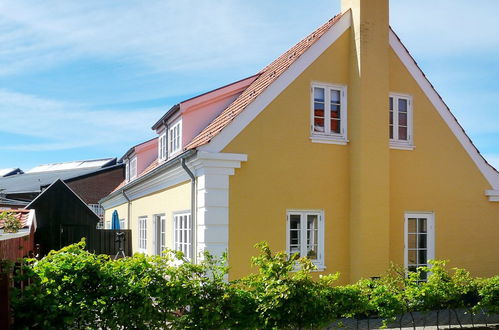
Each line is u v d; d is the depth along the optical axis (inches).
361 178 472.4
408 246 514.6
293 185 464.4
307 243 473.7
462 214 541.0
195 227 454.9
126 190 813.9
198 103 564.7
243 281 289.4
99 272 253.0
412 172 519.5
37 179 1642.5
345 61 498.0
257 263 289.3
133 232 795.4
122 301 255.6
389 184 500.7
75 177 1505.9
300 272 287.0
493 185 561.3
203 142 438.6
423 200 522.0
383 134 484.1
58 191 815.1
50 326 242.1
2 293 226.5
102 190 1539.1
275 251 452.1
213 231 429.1
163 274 271.3
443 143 538.0
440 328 371.6
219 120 521.0
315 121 485.4
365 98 478.9
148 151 834.8
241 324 273.4
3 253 287.6
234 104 549.3
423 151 526.6
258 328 275.4
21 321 240.2
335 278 295.7
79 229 824.3
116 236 792.9
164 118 618.5
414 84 528.7
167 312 264.5
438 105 539.2
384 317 327.0
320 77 486.0
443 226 530.3
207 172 431.2
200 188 442.9
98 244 832.9
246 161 445.4
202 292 270.8
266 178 453.4
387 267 474.6
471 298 352.8
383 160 481.7
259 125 454.3
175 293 263.1
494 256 553.9
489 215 556.4
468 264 539.2
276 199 456.4
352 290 303.9
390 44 520.1
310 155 474.9
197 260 444.5
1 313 225.9
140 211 735.1
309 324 285.4
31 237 530.9
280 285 278.5
